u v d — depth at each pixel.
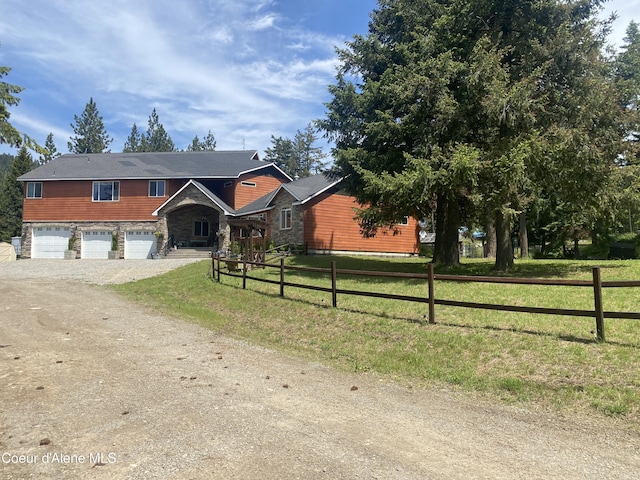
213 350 8.29
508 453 4.17
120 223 36.44
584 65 15.27
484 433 4.65
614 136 15.12
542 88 15.94
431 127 15.96
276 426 4.72
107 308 13.14
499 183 14.39
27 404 5.28
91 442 4.27
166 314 12.21
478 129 16.05
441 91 15.23
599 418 5.03
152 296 15.68
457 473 3.75
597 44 15.66
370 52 20.00
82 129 78.19
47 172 38.03
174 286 17.34
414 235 35.28
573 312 7.21
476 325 8.45
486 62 14.19
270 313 11.27
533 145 13.82
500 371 6.54
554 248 38.75
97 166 39.06
